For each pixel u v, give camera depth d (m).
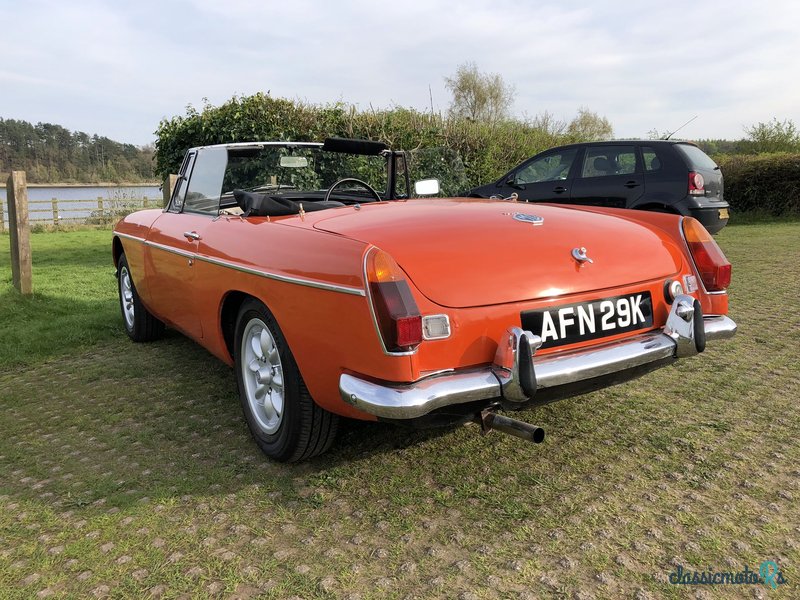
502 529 2.29
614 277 2.58
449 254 2.35
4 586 2.03
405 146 10.86
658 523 2.30
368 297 2.12
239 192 3.15
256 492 2.60
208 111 10.46
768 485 2.55
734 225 14.11
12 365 4.49
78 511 2.48
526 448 2.94
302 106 10.48
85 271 9.36
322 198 3.79
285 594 1.96
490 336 2.28
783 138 24.61
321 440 2.68
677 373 3.94
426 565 2.09
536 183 8.69
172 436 3.19
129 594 1.98
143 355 4.66
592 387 2.52
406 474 2.72
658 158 7.68
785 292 6.23
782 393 3.55
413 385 2.12
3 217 20.08
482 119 13.20
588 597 1.91
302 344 2.43
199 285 3.32
